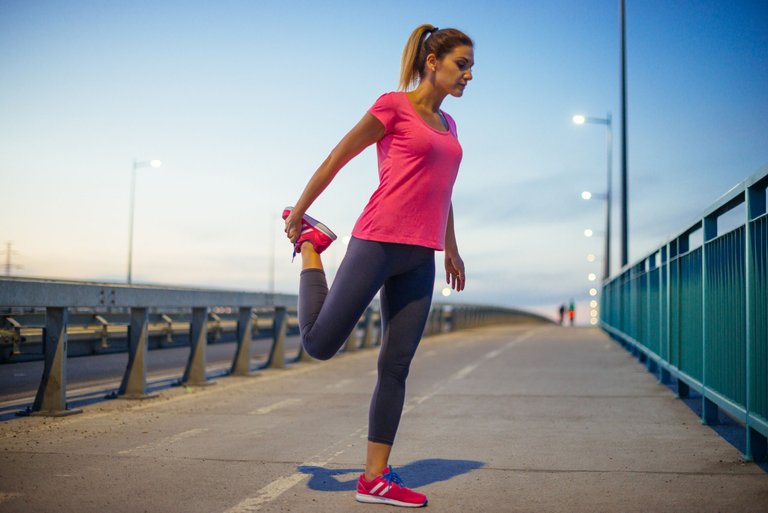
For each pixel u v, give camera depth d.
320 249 4.03
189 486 4.20
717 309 5.88
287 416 6.93
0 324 6.46
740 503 3.82
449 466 4.75
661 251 9.45
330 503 3.85
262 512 3.68
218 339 10.91
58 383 6.88
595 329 34.53
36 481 4.29
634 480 4.34
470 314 35.88
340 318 3.73
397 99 3.65
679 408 7.42
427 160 3.64
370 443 3.88
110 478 4.38
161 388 9.12
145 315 8.19
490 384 9.69
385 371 3.87
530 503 3.84
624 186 23.30
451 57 3.68
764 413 4.54
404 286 3.83
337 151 3.68
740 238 5.16
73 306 6.71
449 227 4.32
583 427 6.29
